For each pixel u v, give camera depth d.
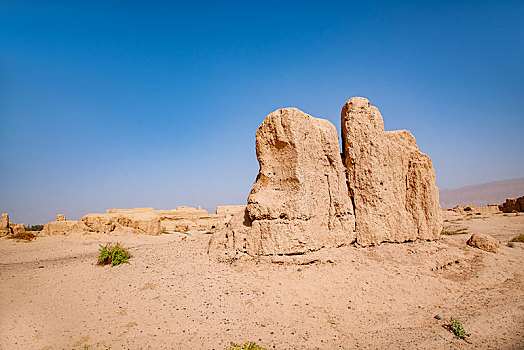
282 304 8.43
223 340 6.89
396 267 10.60
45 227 24.33
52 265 12.86
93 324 7.47
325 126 12.12
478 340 7.06
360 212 11.90
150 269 10.79
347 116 12.47
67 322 7.55
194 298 8.64
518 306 8.90
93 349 6.47
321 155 11.63
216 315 7.90
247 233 11.04
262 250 10.45
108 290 9.26
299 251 10.34
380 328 7.61
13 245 20.14
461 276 10.81
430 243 12.42
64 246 19.86
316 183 11.27
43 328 7.29
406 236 12.27
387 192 12.27
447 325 7.78
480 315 8.34
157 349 6.52
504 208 42.53
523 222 29.22
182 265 10.89
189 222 38.06
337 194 11.73
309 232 10.55
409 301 8.97
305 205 10.64
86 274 10.76
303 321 7.77
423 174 12.80
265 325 7.55
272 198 10.81
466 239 14.20
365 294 9.07
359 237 11.73
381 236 11.82
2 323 7.43
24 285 9.90
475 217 36.19
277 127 11.01
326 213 11.50
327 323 7.74
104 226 25.19
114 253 11.88
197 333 7.15
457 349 6.68
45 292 9.30
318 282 9.42
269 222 10.51
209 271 10.22
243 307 8.27
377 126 12.29
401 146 13.06
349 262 10.56
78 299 8.77
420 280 10.05
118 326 7.38
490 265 11.73
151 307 8.23
